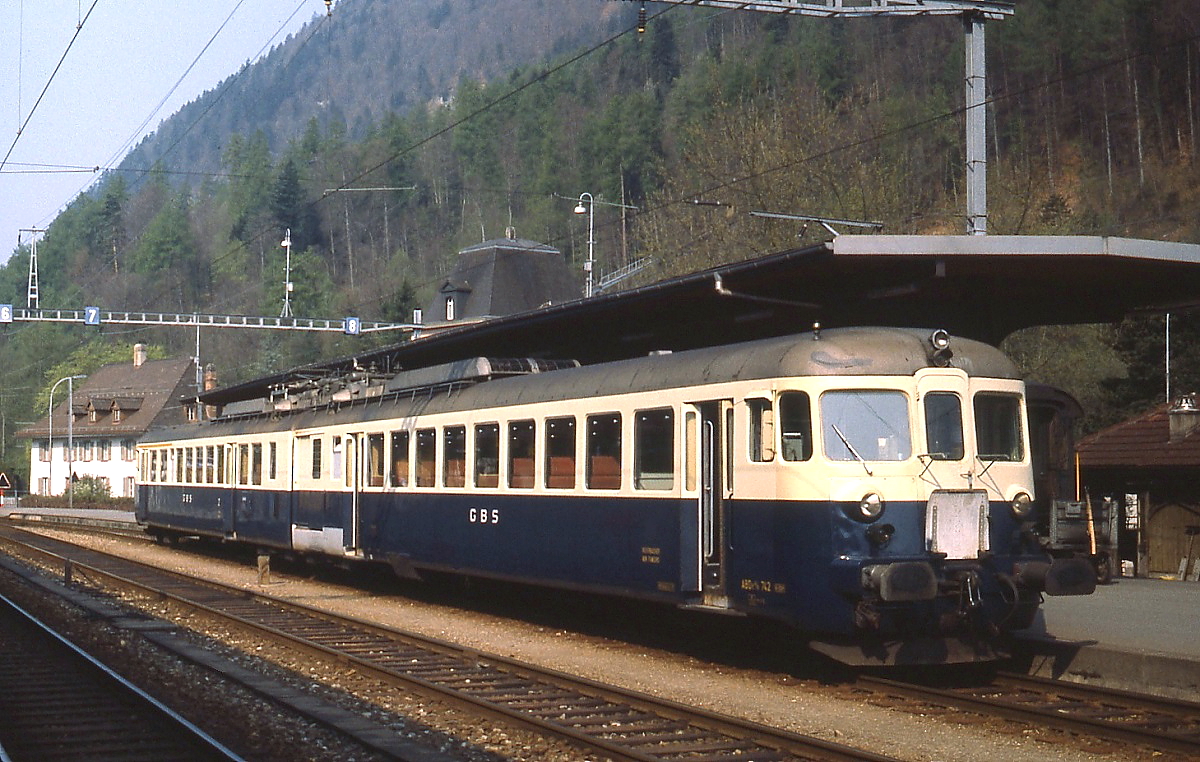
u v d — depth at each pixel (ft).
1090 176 270.05
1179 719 37.37
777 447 45.19
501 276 251.39
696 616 55.47
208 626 64.49
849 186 135.13
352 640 57.52
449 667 49.21
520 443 60.95
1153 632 49.42
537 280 254.47
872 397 44.60
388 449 74.54
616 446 53.83
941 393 45.34
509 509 61.57
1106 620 53.88
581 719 38.63
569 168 391.04
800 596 44.14
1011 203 138.92
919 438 44.52
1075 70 279.69
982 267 53.06
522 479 60.70
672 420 50.49
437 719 39.42
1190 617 55.06
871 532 43.16
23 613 65.87
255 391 119.24
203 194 564.71
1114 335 116.98
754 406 46.57
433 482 69.00
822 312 64.13
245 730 38.06
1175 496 83.10
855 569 42.63
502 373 66.90
